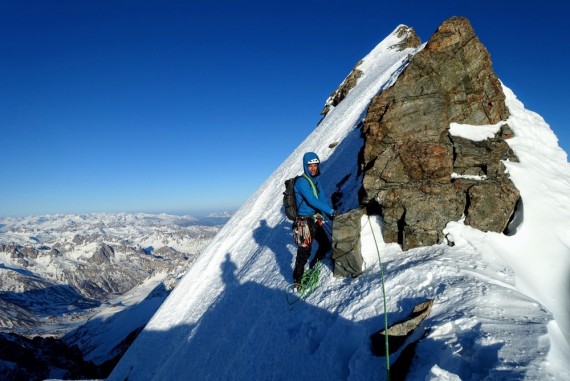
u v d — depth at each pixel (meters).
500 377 3.51
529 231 6.88
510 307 4.69
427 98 8.54
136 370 11.99
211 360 8.50
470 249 6.53
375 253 7.21
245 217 17.84
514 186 7.48
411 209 7.13
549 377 3.38
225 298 10.75
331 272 7.32
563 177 8.35
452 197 7.20
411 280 5.85
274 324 7.32
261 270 10.45
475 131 8.75
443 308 4.95
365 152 8.77
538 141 9.23
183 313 12.95
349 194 10.39
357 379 4.71
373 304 5.71
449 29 9.19
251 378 6.54
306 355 5.84
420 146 7.88
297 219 7.37
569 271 6.30
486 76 9.24
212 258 15.90
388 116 8.53
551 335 4.03
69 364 61.91
